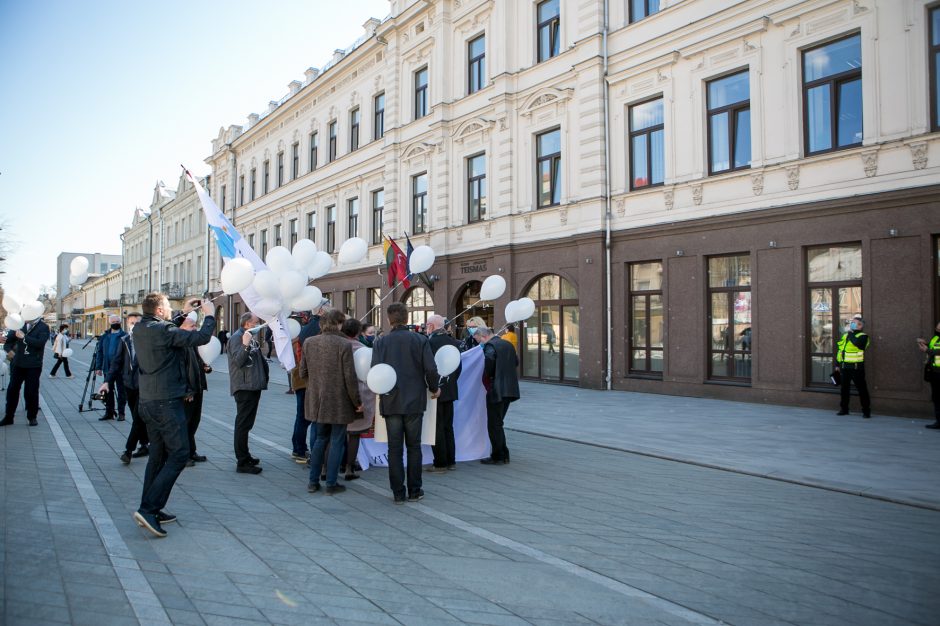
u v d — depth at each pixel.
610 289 15.98
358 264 26.12
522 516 5.49
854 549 4.64
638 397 14.35
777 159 12.91
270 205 34.16
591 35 16.23
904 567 4.29
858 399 11.58
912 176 11.05
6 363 15.39
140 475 6.91
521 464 7.65
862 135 11.75
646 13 15.53
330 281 28.09
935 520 5.36
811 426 10.17
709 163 14.27
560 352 17.55
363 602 3.75
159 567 4.28
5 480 6.59
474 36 20.25
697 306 14.22
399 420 6.01
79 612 3.59
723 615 3.58
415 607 3.69
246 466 7.11
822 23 12.25
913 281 10.98
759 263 13.11
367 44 24.77
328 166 28.23
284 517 5.45
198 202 44.00
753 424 10.43
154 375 5.02
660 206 15.05
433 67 21.66
